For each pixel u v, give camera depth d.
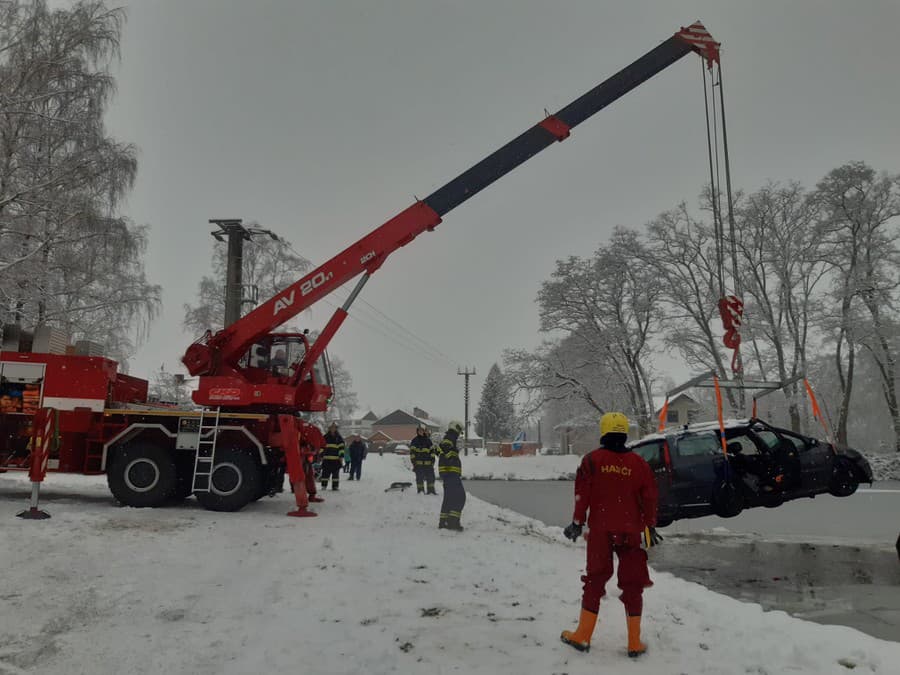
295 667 3.65
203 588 5.38
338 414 67.38
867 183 34.38
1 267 18.64
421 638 4.29
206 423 11.18
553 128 12.83
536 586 6.02
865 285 33.81
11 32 20.64
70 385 11.21
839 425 34.66
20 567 5.61
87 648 3.81
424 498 15.26
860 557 8.45
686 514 10.16
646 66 12.96
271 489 13.15
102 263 22.23
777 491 10.22
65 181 20.48
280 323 12.27
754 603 5.88
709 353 36.19
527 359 39.44
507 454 60.19
